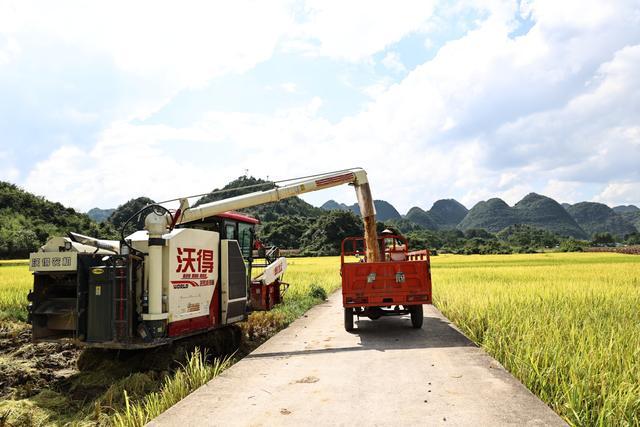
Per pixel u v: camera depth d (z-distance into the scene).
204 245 8.56
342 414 4.89
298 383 6.19
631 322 8.95
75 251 7.34
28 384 7.38
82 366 8.21
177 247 7.74
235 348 9.80
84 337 7.24
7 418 5.91
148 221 7.43
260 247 11.42
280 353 8.28
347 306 10.32
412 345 8.68
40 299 7.72
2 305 15.41
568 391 4.86
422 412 4.86
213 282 8.84
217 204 9.35
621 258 60.25
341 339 9.62
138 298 7.47
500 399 5.23
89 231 96.25
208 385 6.18
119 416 5.15
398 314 11.14
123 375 7.69
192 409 5.20
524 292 14.98
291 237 97.00
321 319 13.12
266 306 11.19
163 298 7.47
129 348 7.13
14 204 93.88
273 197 10.23
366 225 11.64
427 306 15.45
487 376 6.24
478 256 79.75
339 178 11.16
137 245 7.64
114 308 7.14
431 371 6.59
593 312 10.27
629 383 4.75
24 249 77.00
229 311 9.17
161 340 7.36
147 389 6.86
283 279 25.86
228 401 5.47
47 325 7.77
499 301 12.33
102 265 7.46
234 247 9.54
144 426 4.75
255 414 5.00
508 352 6.91
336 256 81.88
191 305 8.09
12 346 10.70
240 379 6.46
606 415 4.26
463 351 7.96
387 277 10.36
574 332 7.28
